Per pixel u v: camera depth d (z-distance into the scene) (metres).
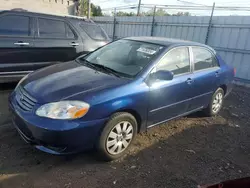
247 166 3.50
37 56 5.36
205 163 3.45
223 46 9.24
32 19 5.29
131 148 3.58
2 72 4.96
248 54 8.52
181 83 3.97
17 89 3.40
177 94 3.93
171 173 3.12
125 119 3.22
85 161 3.17
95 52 4.41
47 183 2.70
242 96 7.30
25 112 2.90
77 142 2.84
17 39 5.03
